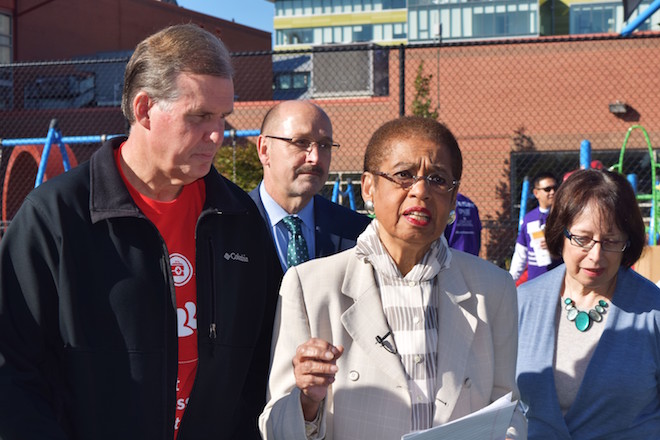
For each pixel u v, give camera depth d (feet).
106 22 93.61
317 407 6.21
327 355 5.79
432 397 6.30
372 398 6.27
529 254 20.39
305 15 210.79
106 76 69.31
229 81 6.18
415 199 6.12
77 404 6.01
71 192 6.17
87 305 6.05
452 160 6.26
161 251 6.31
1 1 87.40
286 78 87.10
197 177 6.32
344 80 61.67
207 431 6.79
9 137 63.41
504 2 118.83
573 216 7.82
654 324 7.82
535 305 8.32
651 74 49.49
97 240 6.14
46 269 6.00
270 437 6.30
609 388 7.66
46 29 90.12
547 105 50.67
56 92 67.82
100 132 61.98
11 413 5.62
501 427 5.89
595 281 7.83
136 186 6.55
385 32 206.59
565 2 157.79
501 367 6.69
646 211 47.21
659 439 7.73
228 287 6.77
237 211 6.85
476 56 51.37
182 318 6.55
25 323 5.91
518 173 51.03
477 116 51.34
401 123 6.34
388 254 6.61
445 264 6.59
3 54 87.86
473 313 6.59
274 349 6.67
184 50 6.00
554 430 7.82
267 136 10.68
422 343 6.39
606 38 23.16
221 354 6.68
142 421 6.09
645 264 14.75
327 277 6.64
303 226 10.59
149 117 6.13
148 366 6.13
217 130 6.16
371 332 6.37
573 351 7.98
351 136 51.60
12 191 48.42
